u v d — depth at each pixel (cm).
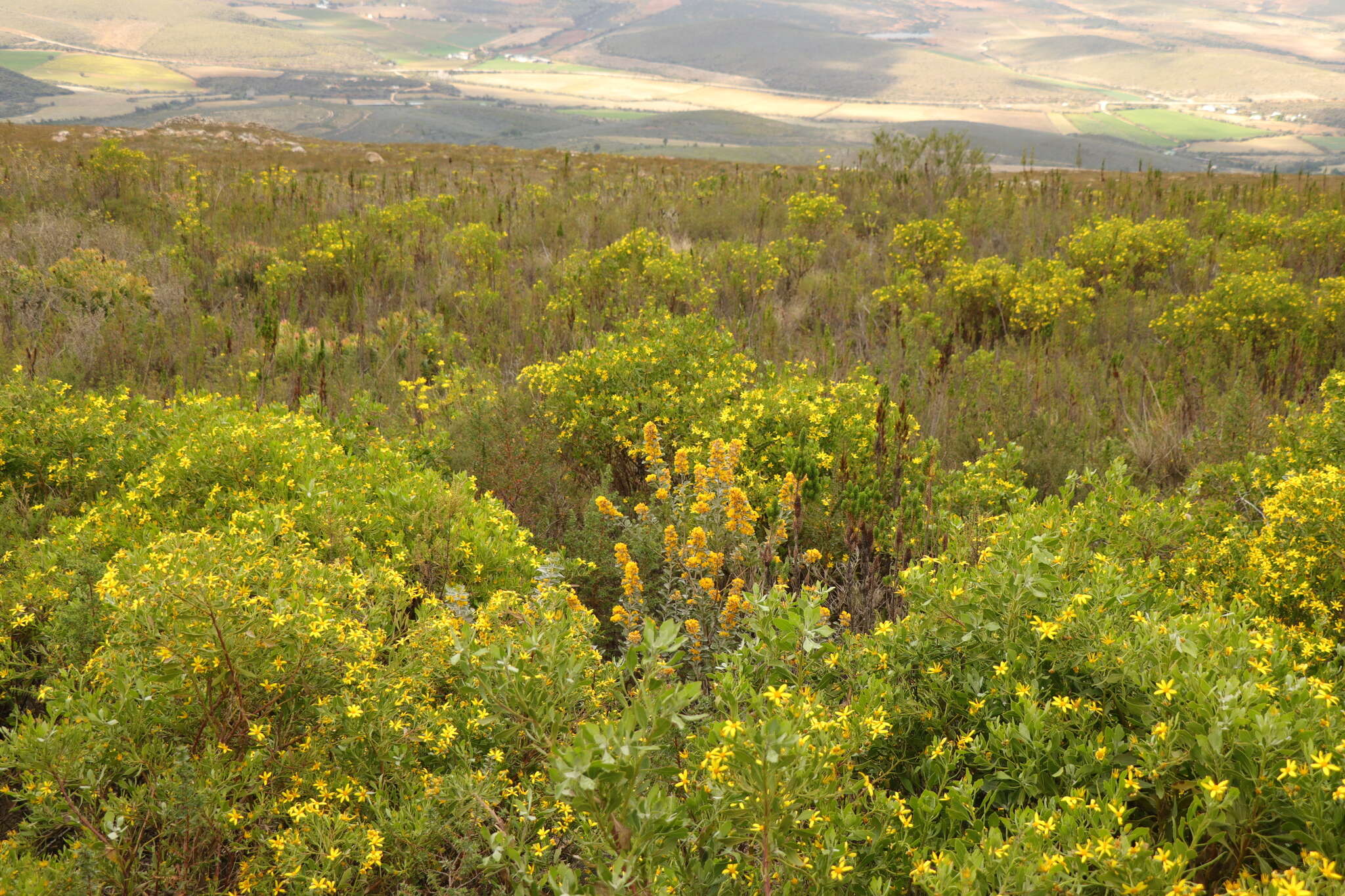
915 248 1345
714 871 215
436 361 886
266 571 305
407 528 430
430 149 3459
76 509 502
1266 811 201
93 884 230
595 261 1143
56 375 776
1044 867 186
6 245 1221
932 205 1745
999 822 228
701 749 237
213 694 276
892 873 219
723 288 1134
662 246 1176
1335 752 199
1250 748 203
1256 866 206
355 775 277
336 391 791
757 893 217
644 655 300
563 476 591
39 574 368
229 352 902
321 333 934
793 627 264
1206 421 672
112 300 1007
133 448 525
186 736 282
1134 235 1214
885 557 454
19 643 362
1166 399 714
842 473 496
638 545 441
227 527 389
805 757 199
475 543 420
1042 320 983
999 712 263
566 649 265
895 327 960
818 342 928
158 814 249
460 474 487
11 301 957
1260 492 465
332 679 288
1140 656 245
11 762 238
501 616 345
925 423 691
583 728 195
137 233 1397
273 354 869
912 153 1909
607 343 697
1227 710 209
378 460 539
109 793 251
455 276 1222
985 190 1778
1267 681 232
